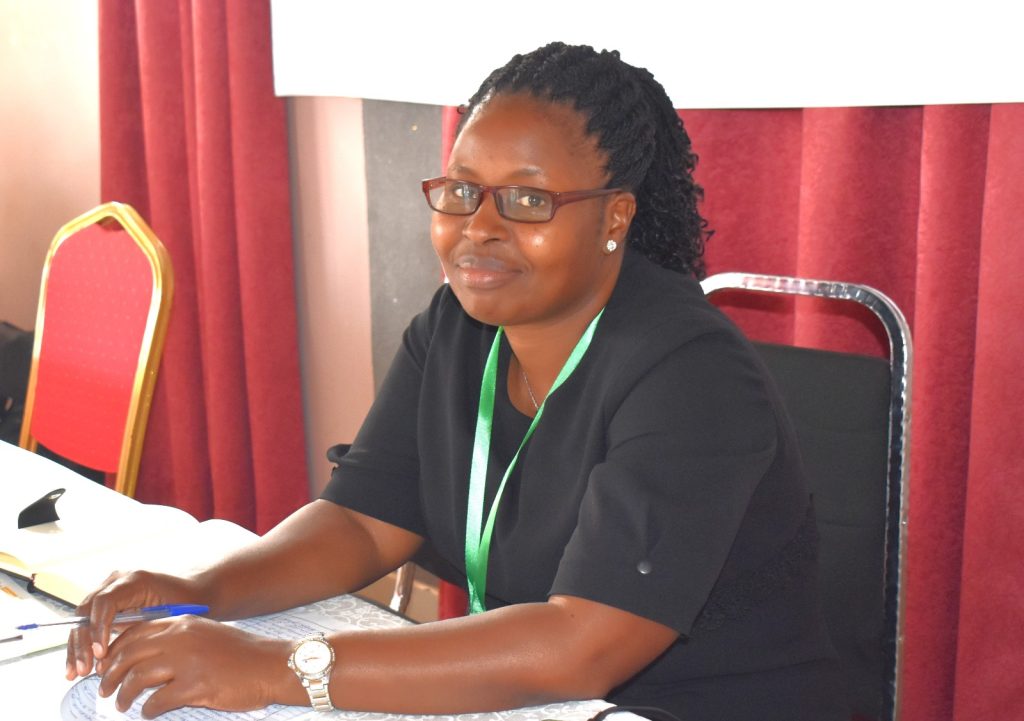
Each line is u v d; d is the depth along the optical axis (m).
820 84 1.70
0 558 1.11
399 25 2.20
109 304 1.91
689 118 1.91
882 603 1.30
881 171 1.75
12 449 1.47
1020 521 1.63
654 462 1.02
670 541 0.98
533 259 1.05
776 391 1.14
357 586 1.22
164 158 2.79
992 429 1.63
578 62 1.10
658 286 1.15
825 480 1.31
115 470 1.88
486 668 0.93
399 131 2.47
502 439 1.20
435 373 1.29
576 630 0.96
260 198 2.59
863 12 1.64
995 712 1.69
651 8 1.84
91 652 0.94
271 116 2.56
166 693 0.89
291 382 2.69
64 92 3.15
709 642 1.12
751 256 1.92
